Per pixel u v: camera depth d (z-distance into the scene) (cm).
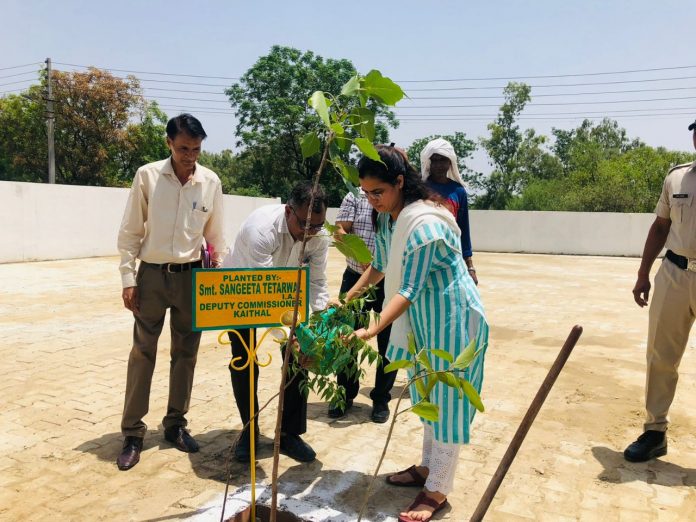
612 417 433
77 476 325
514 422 419
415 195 273
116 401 446
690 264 339
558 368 181
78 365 543
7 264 1355
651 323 359
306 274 259
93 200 1573
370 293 271
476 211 2242
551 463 354
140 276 345
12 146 3275
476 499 309
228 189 3906
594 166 3228
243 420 347
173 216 336
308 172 3106
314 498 304
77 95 3017
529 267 1628
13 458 346
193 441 362
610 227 2080
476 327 275
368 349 230
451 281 271
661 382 358
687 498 312
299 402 344
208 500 300
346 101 200
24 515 284
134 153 3209
